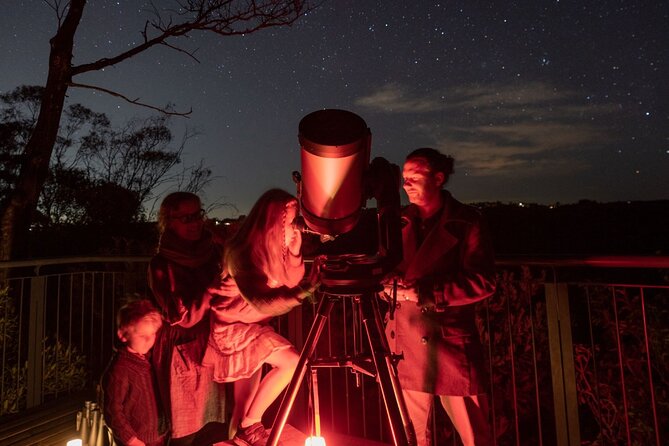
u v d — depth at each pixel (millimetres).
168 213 2266
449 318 1958
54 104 5309
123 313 2193
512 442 3514
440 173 1979
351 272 1613
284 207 1926
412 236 2061
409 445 1613
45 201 9898
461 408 1973
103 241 9594
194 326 2240
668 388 2904
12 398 3521
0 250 5082
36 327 3459
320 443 1964
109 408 2172
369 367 1807
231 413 2525
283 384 2162
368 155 1579
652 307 2963
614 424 3109
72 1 5250
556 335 2371
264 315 2127
